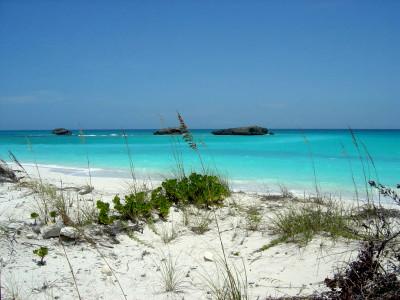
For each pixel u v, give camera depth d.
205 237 5.38
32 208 6.01
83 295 3.49
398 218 5.60
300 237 5.09
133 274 4.11
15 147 28.75
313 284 3.83
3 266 3.84
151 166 14.68
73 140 41.69
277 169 13.56
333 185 10.08
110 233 5.29
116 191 8.45
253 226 5.76
